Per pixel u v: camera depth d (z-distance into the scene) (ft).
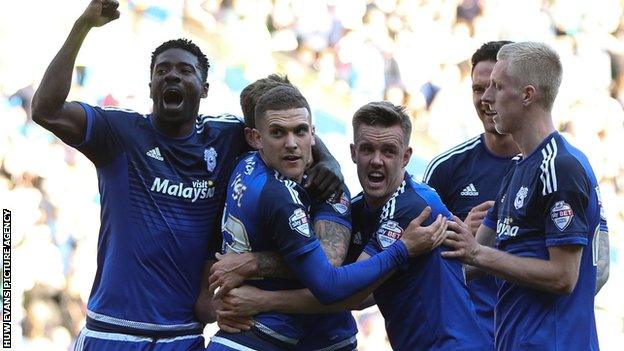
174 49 23.39
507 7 65.67
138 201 23.18
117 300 23.16
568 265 20.58
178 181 23.35
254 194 21.20
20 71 49.26
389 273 21.21
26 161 47.65
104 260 23.54
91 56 49.80
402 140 21.94
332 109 57.21
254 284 21.50
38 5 50.60
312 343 22.95
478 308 25.49
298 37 58.70
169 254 23.25
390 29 61.67
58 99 22.18
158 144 23.38
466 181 26.32
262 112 21.22
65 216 47.29
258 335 21.40
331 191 21.94
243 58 55.26
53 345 44.91
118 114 23.39
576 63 65.67
